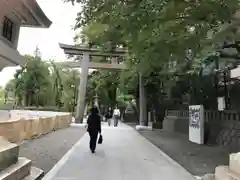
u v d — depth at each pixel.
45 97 55.56
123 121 52.34
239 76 8.16
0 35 13.72
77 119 32.44
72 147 13.88
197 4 8.34
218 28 10.60
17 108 50.00
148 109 38.09
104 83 45.66
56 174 7.97
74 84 60.25
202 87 21.36
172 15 8.45
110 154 12.03
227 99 19.50
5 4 13.20
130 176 8.08
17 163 5.91
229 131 14.72
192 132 17.64
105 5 8.61
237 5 8.03
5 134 11.63
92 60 35.66
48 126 20.58
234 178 5.25
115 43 11.98
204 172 8.76
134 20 8.64
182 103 27.94
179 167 9.49
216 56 16.44
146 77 28.39
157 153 12.66
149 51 10.27
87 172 8.41
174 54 10.75
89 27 11.27
